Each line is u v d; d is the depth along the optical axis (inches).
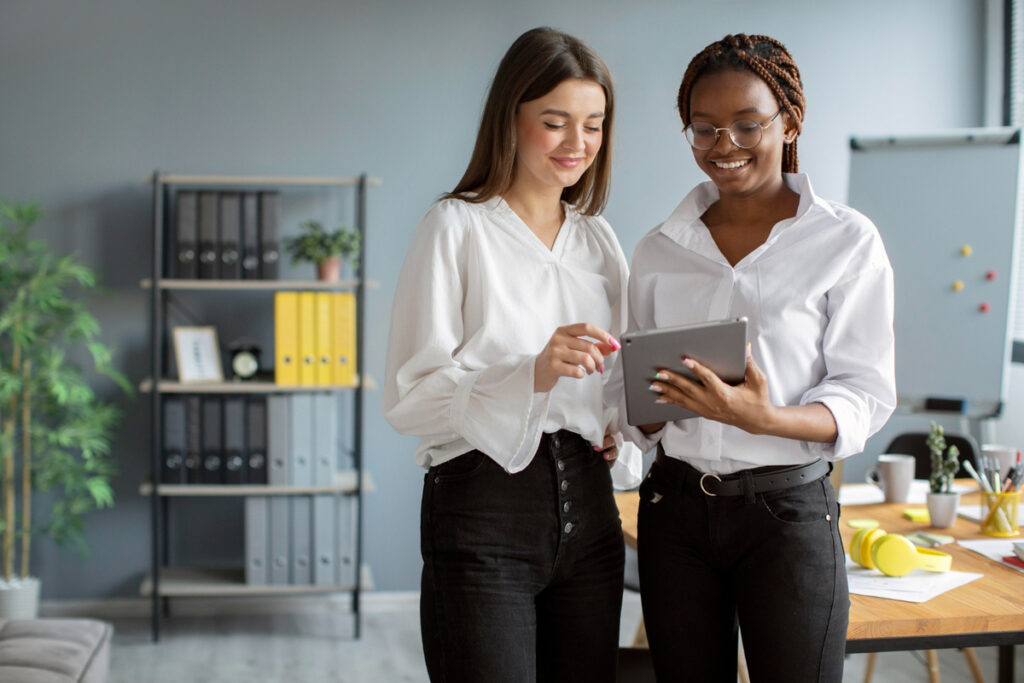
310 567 158.1
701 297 65.7
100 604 166.7
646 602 67.9
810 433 59.2
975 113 183.8
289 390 157.6
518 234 65.1
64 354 164.2
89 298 165.2
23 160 163.0
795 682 61.5
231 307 168.1
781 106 63.4
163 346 164.7
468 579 62.3
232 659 148.7
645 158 175.6
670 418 61.0
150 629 161.0
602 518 66.5
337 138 168.6
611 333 71.7
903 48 181.8
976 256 163.6
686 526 65.0
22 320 151.2
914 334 166.9
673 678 66.7
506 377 59.8
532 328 64.9
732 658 67.4
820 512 62.3
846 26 180.2
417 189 170.6
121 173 164.6
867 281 62.3
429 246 64.1
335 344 155.3
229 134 166.1
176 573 163.0
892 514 108.1
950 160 165.2
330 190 168.7
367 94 168.7
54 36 162.6
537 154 63.2
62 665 93.7
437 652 63.8
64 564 166.1
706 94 63.0
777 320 63.0
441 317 63.4
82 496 162.9
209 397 155.7
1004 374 161.6
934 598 76.4
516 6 171.3
